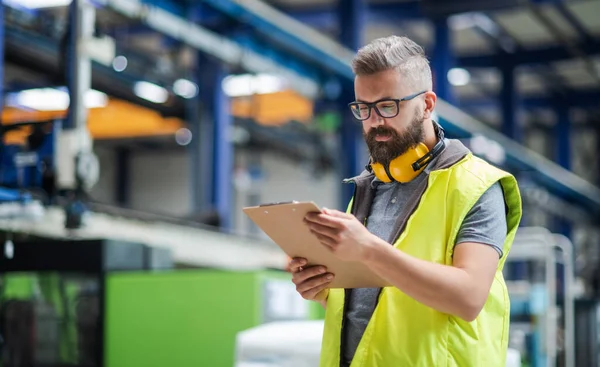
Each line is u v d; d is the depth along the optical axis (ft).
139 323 14.37
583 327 17.44
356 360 5.91
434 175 6.00
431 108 6.08
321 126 35.99
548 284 16.25
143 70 29.94
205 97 29.96
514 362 9.71
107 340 14.49
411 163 6.07
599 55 45.39
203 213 27.45
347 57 30.86
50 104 35.96
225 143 30.01
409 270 5.35
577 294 30.50
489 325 5.98
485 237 5.73
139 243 15.47
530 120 62.03
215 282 14.01
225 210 29.50
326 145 46.50
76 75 16.67
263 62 29.27
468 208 5.81
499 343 6.03
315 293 6.15
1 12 17.49
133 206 64.39
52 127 16.33
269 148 52.24
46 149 16.22
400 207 6.18
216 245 24.59
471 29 44.42
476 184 5.87
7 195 14.60
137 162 65.16
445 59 38.04
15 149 16.47
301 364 10.35
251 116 40.45
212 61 30.09
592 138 63.31
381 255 5.33
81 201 15.92
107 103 40.70
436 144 6.16
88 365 14.46
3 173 16.33
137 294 14.46
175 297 14.23
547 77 53.11
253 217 5.61
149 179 64.59
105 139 59.67
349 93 33.06
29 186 16.11
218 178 29.55
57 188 15.93
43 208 15.84
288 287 14.62
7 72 34.99
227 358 13.76
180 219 25.50
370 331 5.94
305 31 28.48
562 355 17.10
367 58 5.86
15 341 14.89
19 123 16.51
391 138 5.93
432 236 5.89
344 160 33.24
